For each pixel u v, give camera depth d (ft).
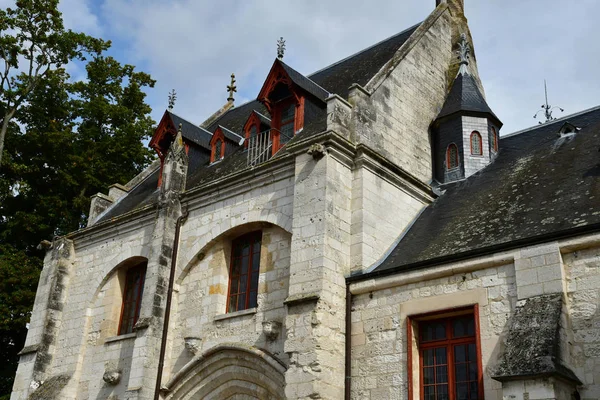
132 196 80.38
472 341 44.42
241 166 64.64
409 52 67.26
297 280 49.34
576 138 57.26
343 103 56.03
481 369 42.22
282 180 56.44
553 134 61.72
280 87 64.13
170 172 64.59
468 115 65.72
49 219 95.50
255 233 58.75
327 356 46.34
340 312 48.80
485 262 44.19
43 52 95.09
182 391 56.39
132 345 63.16
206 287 59.06
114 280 69.15
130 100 106.01
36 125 99.30
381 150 58.65
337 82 71.05
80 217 97.25
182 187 64.90
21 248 95.14
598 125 57.21
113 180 99.45
